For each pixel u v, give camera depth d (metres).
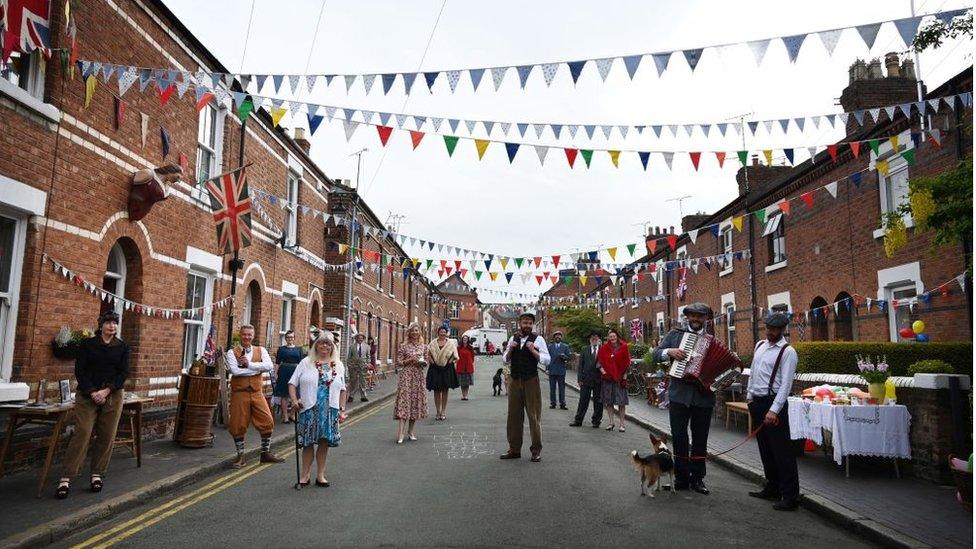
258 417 8.55
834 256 14.69
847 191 14.18
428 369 13.95
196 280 11.97
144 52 9.85
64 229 8.09
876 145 9.26
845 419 7.50
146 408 9.99
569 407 17.31
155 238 10.17
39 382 7.58
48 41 6.67
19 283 7.52
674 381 7.25
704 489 7.01
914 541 5.00
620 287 37.25
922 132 9.34
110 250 9.04
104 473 7.05
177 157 10.85
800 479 7.38
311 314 19.28
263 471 8.05
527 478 7.62
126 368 6.78
